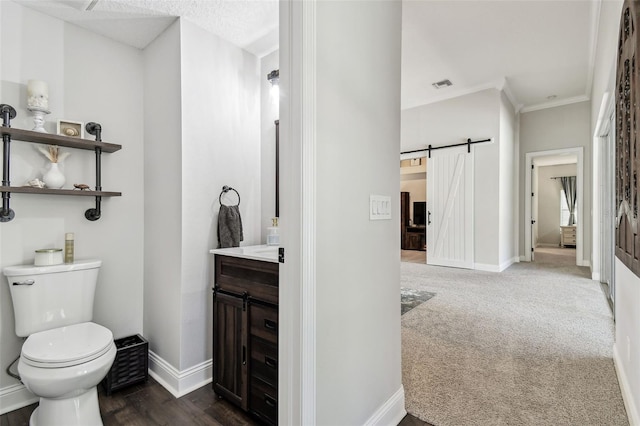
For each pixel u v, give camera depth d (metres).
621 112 1.65
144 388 1.96
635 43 1.22
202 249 2.04
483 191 5.03
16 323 1.70
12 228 1.83
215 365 1.85
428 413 1.63
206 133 2.08
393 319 1.64
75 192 1.92
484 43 3.66
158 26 2.06
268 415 1.54
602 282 4.24
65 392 1.39
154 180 2.20
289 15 1.16
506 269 5.16
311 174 1.13
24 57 1.86
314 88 1.15
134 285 2.29
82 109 2.07
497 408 1.65
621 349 1.88
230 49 2.23
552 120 5.70
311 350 1.13
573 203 9.38
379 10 1.54
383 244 1.56
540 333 2.59
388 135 1.60
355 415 1.35
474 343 2.42
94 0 1.80
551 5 2.99
